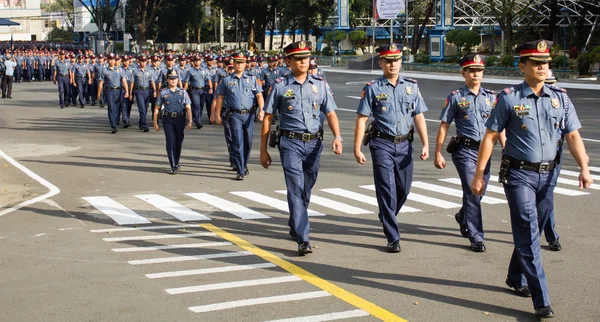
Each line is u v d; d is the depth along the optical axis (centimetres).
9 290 716
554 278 751
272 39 8900
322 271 779
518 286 696
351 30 7288
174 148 1441
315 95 862
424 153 880
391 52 849
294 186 852
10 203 1162
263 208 1113
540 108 647
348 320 628
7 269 789
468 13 5912
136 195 1223
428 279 749
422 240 913
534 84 651
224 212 1086
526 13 5278
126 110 2286
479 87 902
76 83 3039
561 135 667
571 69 4309
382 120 854
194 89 2233
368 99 854
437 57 5572
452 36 5303
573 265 798
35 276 763
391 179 854
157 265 802
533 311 654
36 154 1717
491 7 4800
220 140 1956
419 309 658
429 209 1092
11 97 3594
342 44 7306
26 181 1366
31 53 5138
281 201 1166
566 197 1159
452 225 994
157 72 2205
